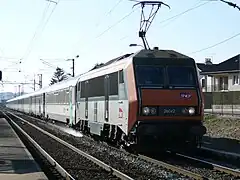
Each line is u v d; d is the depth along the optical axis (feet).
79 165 51.31
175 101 53.36
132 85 53.93
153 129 52.08
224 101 143.13
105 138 70.69
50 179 41.78
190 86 54.80
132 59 55.01
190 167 47.32
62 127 119.44
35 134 103.35
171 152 60.29
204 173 43.52
